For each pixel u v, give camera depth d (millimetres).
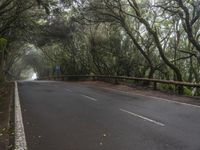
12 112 13375
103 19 29734
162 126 10117
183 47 36938
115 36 33469
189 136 8742
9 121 11203
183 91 21750
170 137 8648
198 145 7812
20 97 19062
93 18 31719
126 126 10180
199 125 10180
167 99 17266
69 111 13406
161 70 30031
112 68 35844
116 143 8078
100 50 35031
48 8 28844
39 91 23266
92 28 35438
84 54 42719
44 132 9445
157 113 12648
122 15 28453
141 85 26109
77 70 46719
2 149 7523
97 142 8211
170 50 36562
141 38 30172
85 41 40438
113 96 19406
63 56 51219
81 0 29594
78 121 11125
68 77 49281
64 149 7625
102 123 10719
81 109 13961
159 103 15680
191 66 32438
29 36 45938
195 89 25656
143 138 8570
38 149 7652
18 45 62562
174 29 34375
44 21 42625
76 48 44875
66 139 8570
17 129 9883
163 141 8234
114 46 33500
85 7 29641
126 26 27641
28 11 33656
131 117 11797
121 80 33688
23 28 36562
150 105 15023
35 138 8727
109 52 34531
